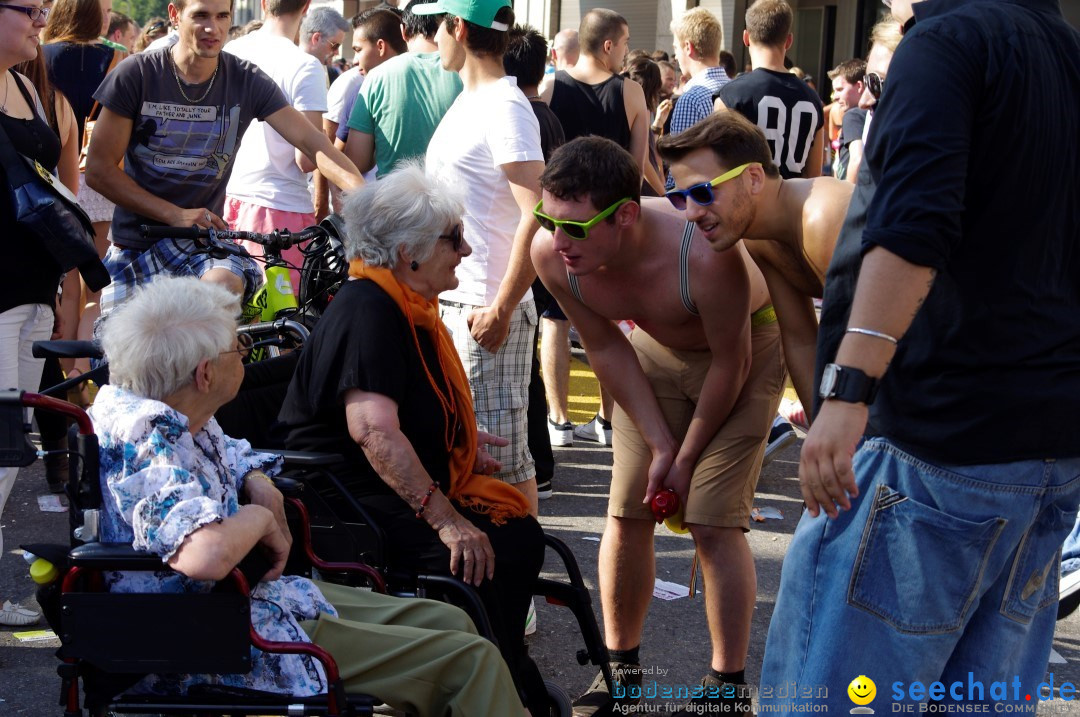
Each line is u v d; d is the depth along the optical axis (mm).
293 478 3123
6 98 3756
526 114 3980
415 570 3064
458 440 3287
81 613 2363
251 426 3410
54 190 3680
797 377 3162
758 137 2863
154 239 4449
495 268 4016
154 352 2457
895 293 2072
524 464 4113
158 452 2404
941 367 2213
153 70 4457
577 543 4926
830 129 10648
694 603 4336
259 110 4691
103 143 4438
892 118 2166
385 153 5250
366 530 3047
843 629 2340
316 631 2631
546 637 4039
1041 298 2191
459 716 2574
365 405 3031
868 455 2322
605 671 3244
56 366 4688
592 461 6148
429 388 3180
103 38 6645
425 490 3041
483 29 4023
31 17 3682
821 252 2785
